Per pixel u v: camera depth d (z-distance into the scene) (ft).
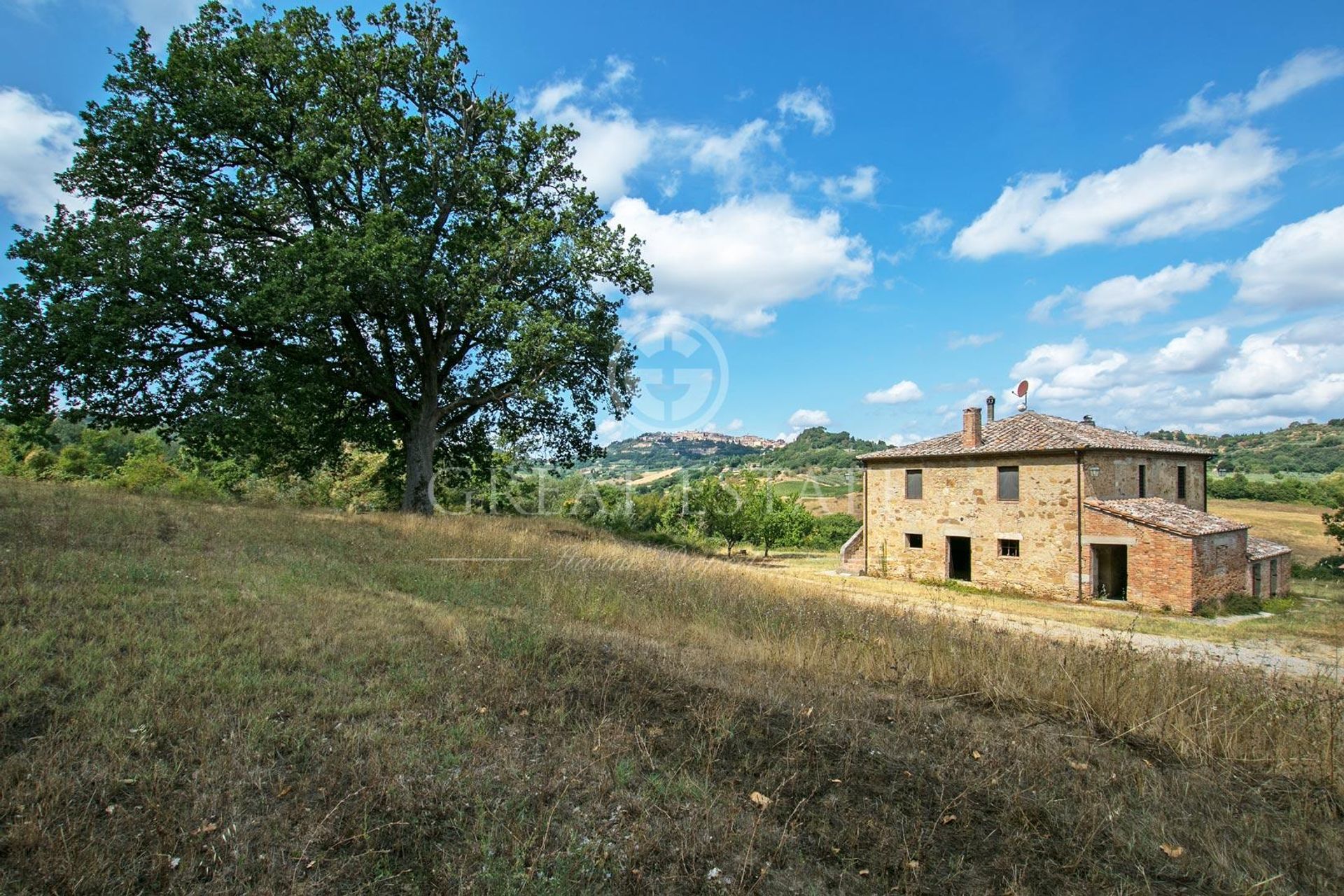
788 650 27.78
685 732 18.12
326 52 71.20
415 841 12.34
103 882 10.49
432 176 74.79
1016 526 88.58
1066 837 13.91
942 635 32.09
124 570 28.60
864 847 13.28
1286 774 17.71
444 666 21.71
